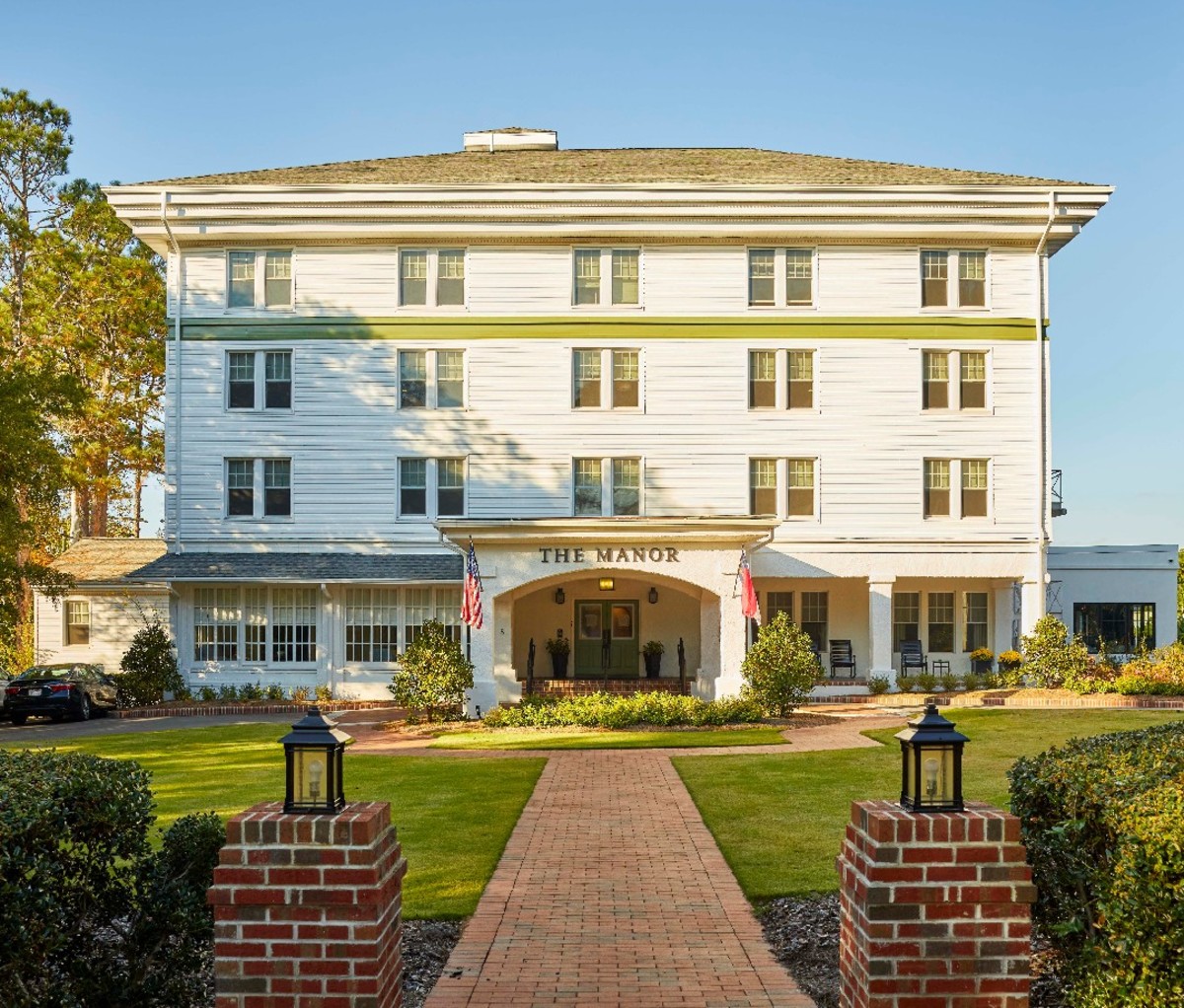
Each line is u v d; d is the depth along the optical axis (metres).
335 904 5.83
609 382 30.66
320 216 30.30
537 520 25.62
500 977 7.80
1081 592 34.47
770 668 24.31
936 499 30.88
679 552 26.14
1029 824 7.00
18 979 5.70
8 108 41.75
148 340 43.72
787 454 30.56
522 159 35.31
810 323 30.72
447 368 30.94
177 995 6.84
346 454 30.75
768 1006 7.25
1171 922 5.24
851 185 30.05
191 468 30.84
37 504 30.23
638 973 7.88
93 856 6.59
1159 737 7.51
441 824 12.96
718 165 33.91
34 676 27.25
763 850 11.51
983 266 31.11
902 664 31.86
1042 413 30.89
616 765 17.59
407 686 25.09
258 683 30.52
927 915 5.80
